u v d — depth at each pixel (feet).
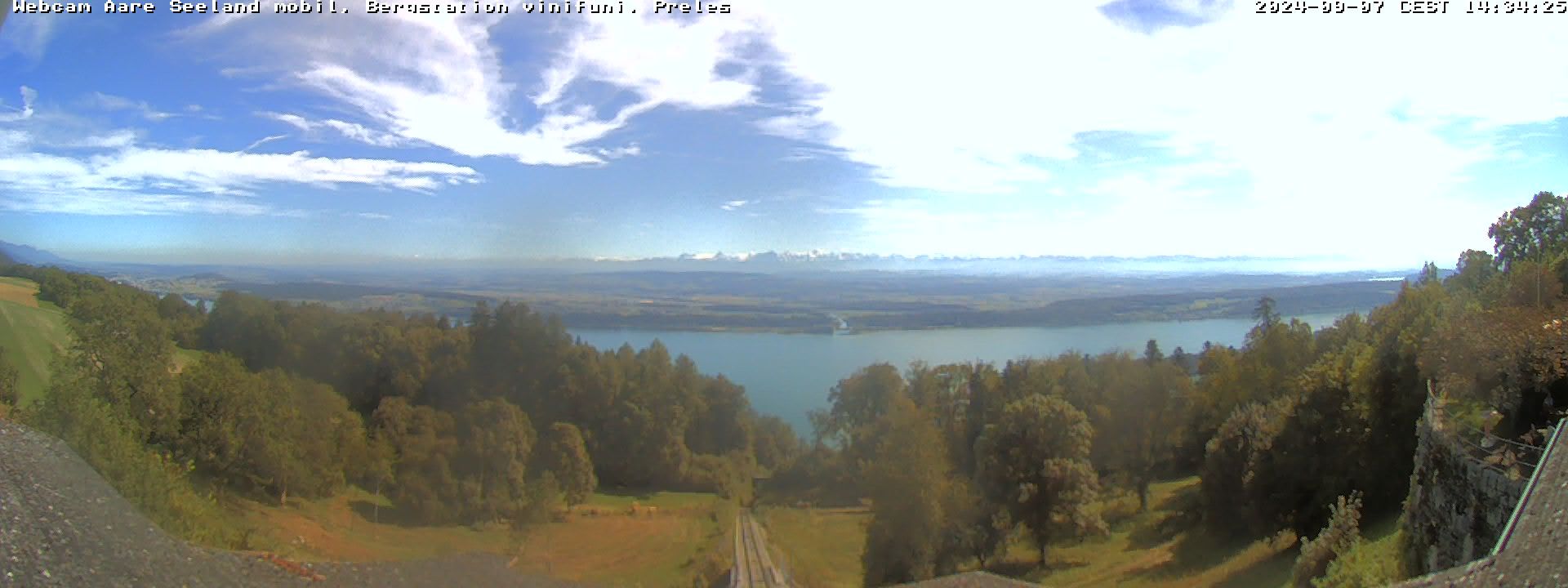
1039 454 45.03
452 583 29.96
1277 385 67.21
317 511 42.78
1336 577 38.75
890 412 49.47
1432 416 40.96
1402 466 51.60
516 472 51.62
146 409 40.86
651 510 54.90
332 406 51.72
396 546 37.88
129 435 35.86
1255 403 59.06
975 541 44.45
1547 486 23.18
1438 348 46.85
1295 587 41.14
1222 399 65.62
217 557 23.12
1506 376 41.78
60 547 18.65
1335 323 73.67
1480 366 43.11
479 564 32.48
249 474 42.86
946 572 43.34
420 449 49.55
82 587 18.17
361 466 47.60
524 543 43.65
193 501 32.81
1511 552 22.03
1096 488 45.91
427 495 46.88
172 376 43.78
